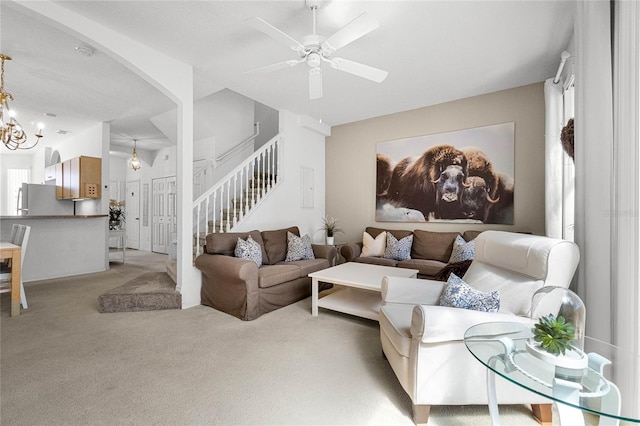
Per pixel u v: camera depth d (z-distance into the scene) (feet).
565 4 7.28
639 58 4.31
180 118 10.62
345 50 9.52
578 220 5.99
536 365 3.65
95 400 5.57
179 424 4.97
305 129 17.06
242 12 7.75
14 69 11.06
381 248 14.75
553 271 5.45
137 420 5.04
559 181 10.18
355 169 17.48
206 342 8.10
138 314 10.22
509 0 7.14
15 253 9.85
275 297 10.83
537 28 8.30
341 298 10.50
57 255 15.57
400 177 15.74
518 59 10.10
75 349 7.60
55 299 11.77
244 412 5.29
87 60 10.43
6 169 25.68
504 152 12.87
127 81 12.10
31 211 18.95
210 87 12.69
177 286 11.08
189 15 7.91
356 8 7.47
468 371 5.01
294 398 5.70
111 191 27.04
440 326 4.86
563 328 3.72
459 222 13.97
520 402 5.05
